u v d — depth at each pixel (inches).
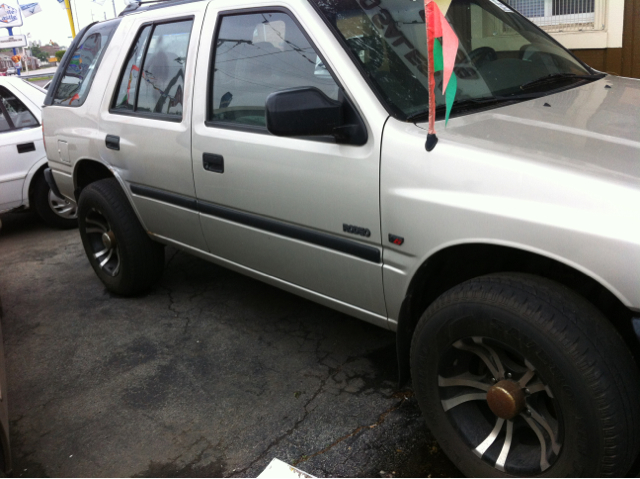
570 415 68.1
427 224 80.0
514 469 76.9
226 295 157.9
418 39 97.2
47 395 119.9
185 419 107.3
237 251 119.0
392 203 83.8
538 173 69.9
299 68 97.3
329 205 93.6
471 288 75.8
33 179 228.1
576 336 66.4
